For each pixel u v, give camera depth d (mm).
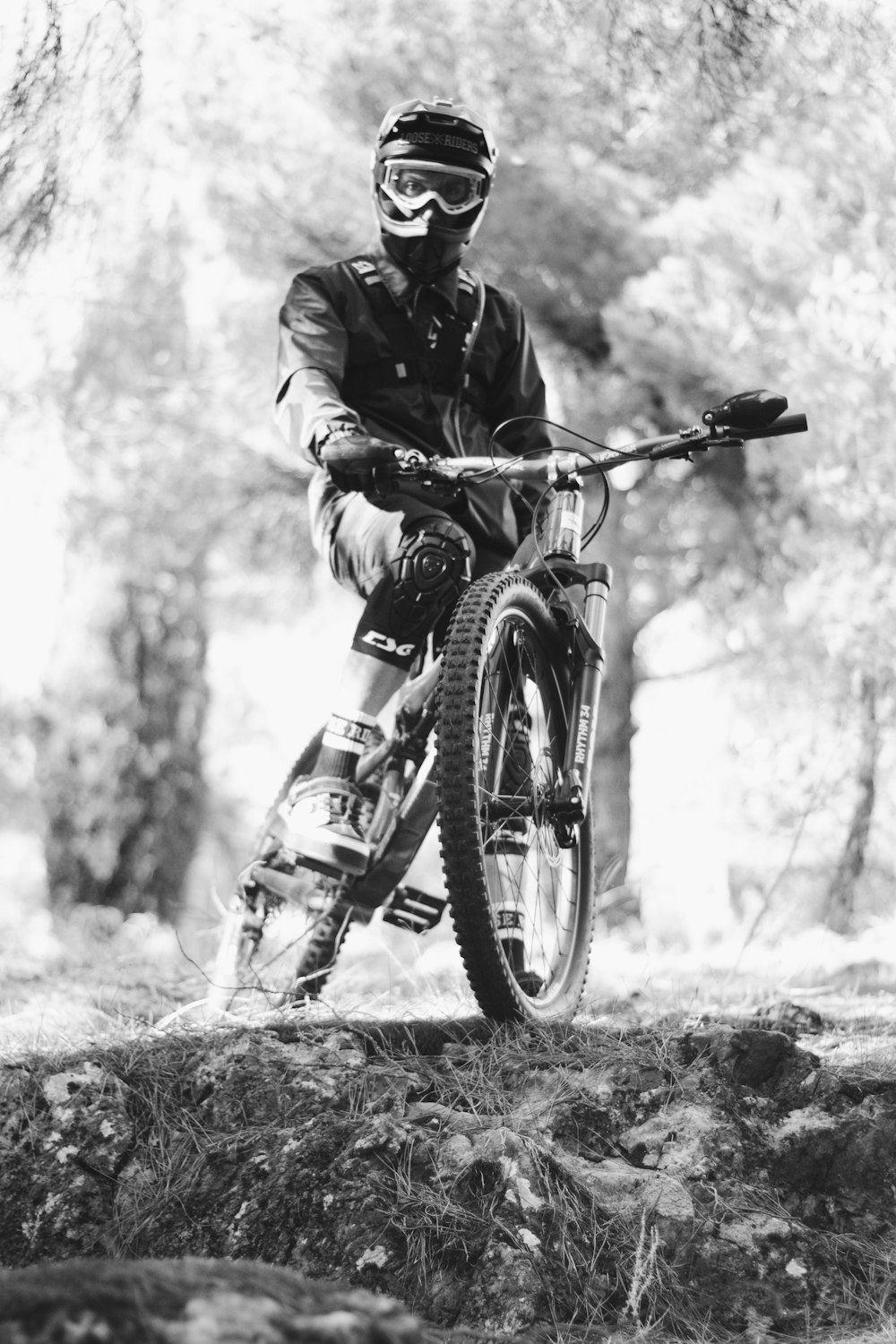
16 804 30250
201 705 25969
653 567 21484
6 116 13000
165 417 19750
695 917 22766
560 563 7457
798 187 18062
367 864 7363
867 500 18547
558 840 7062
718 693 22969
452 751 6305
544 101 18422
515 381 8430
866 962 12250
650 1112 5906
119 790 25219
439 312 8055
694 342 18422
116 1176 5617
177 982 11188
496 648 6879
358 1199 5234
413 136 7746
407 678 7633
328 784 7453
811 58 17562
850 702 21031
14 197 14117
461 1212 5168
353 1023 6457
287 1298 3061
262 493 20734
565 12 17938
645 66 17906
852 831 20969
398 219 7863
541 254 19172
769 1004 8516
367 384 8031
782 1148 5793
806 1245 5402
